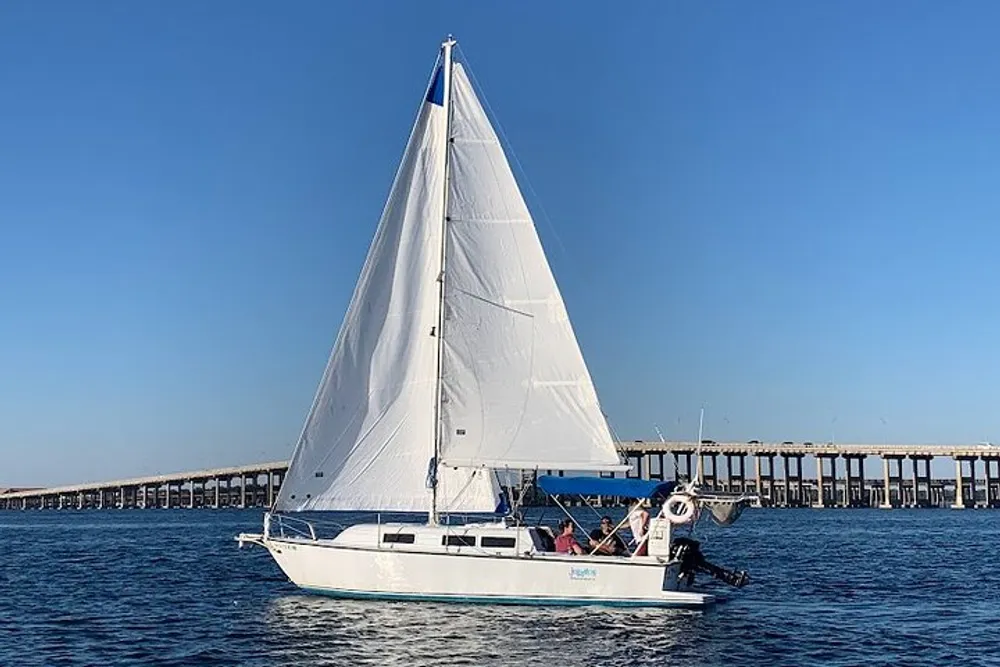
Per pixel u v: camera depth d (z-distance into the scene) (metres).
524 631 31.47
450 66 35.94
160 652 30.56
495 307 35.38
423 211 36.53
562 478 34.25
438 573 34.50
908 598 42.38
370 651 29.39
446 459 34.97
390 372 36.22
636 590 34.25
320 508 36.00
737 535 95.75
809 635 32.97
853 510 188.38
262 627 33.44
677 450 176.62
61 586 48.12
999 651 30.84
